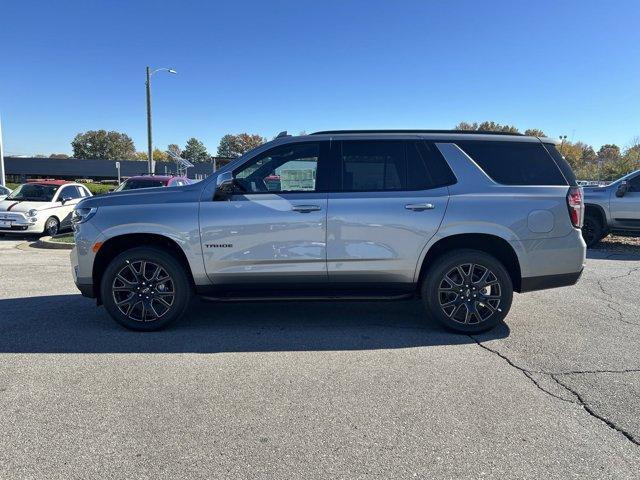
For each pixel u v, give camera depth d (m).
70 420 3.21
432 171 4.93
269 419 3.24
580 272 4.97
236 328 5.18
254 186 4.93
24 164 85.44
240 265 4.85
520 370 4.06
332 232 4.81
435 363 4.21
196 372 4.00
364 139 4.97
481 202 4.83
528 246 4.86
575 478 2.64
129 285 4.94
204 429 3.11
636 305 6.19
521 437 3.03
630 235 11.57
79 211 4.96
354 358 4.32
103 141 126.25
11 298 6.46
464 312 4.94
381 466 2.73
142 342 4.72
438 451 2.88
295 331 5.09
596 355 4.41
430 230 4.82
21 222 13.21
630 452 2.88
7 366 4.10
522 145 5.03
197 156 140.75
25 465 2.72
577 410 3.37
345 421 3.22
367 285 4.97
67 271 8.48
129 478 2.62
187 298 4.99
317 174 4.92
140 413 3.31
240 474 2.66
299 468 2.71
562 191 4.91
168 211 4.83
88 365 4.13
